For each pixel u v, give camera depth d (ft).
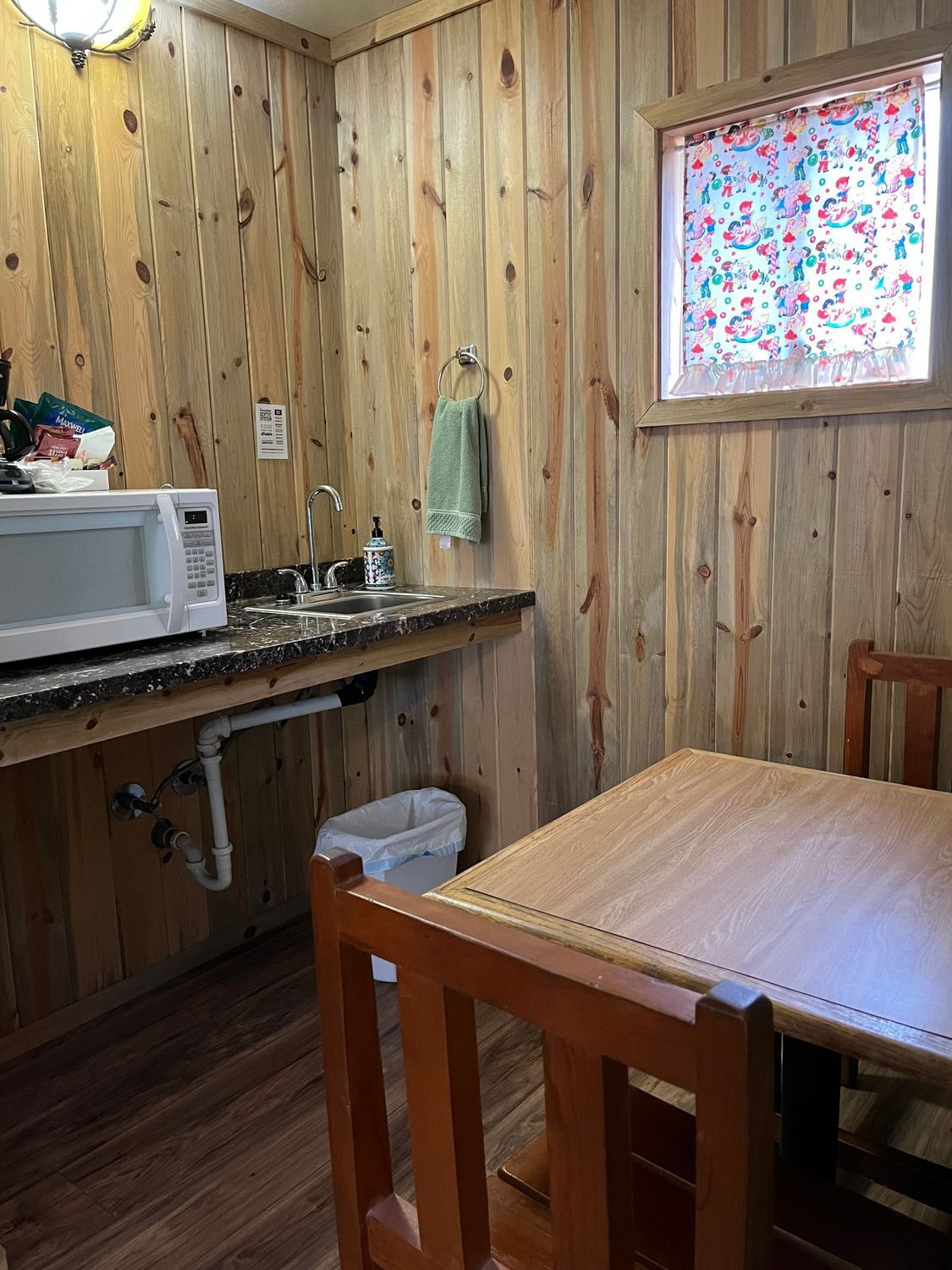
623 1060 2.07
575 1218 2.27
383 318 9.14
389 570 9.09
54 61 6.94
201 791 8.39
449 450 8.54
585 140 7.55
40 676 5.27
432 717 9.53
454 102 8.27
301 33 8.71
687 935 3.51
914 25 6.00
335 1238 5.30
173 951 8.27
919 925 3.56
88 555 5.79
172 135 7.77
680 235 7.28
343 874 2.66
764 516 7.13
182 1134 6.21
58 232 7.03
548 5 7.59
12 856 7.06
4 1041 7.09
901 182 6.31
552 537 8.35
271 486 8.86
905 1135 5.94
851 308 6.63
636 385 7.59
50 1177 5.84
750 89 6.61
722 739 7.61
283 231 8.76
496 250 8.23
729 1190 1.94
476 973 2.33
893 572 6.60
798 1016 3.00
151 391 7.75
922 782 6.07
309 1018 7.56
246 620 7.55
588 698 8.36
